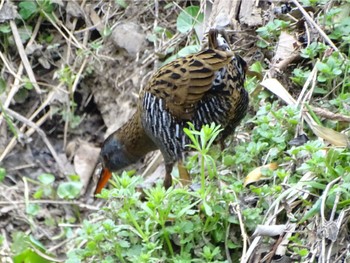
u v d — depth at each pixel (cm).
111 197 962
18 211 1286
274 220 924
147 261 887
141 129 1141
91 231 952
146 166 1282
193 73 1020
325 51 1107
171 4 1365
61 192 1306
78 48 1393
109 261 920
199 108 1030
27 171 1349
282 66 1134
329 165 920
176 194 932
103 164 1218
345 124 1021
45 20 1419
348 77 1073
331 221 878
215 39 1040
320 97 1082
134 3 1395
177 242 935
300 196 934
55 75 1384
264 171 976
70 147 1373
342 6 1170
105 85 1373
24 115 1378
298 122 1017
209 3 1302
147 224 912
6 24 1393
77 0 1419
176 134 1050
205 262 910
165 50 1315
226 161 1021
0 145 1354
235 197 938
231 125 1059
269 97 1116
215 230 934
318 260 870
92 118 1392
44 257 1171
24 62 1379
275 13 1209
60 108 1380
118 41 1367
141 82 1323
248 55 1203
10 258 1188
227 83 1011
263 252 909
